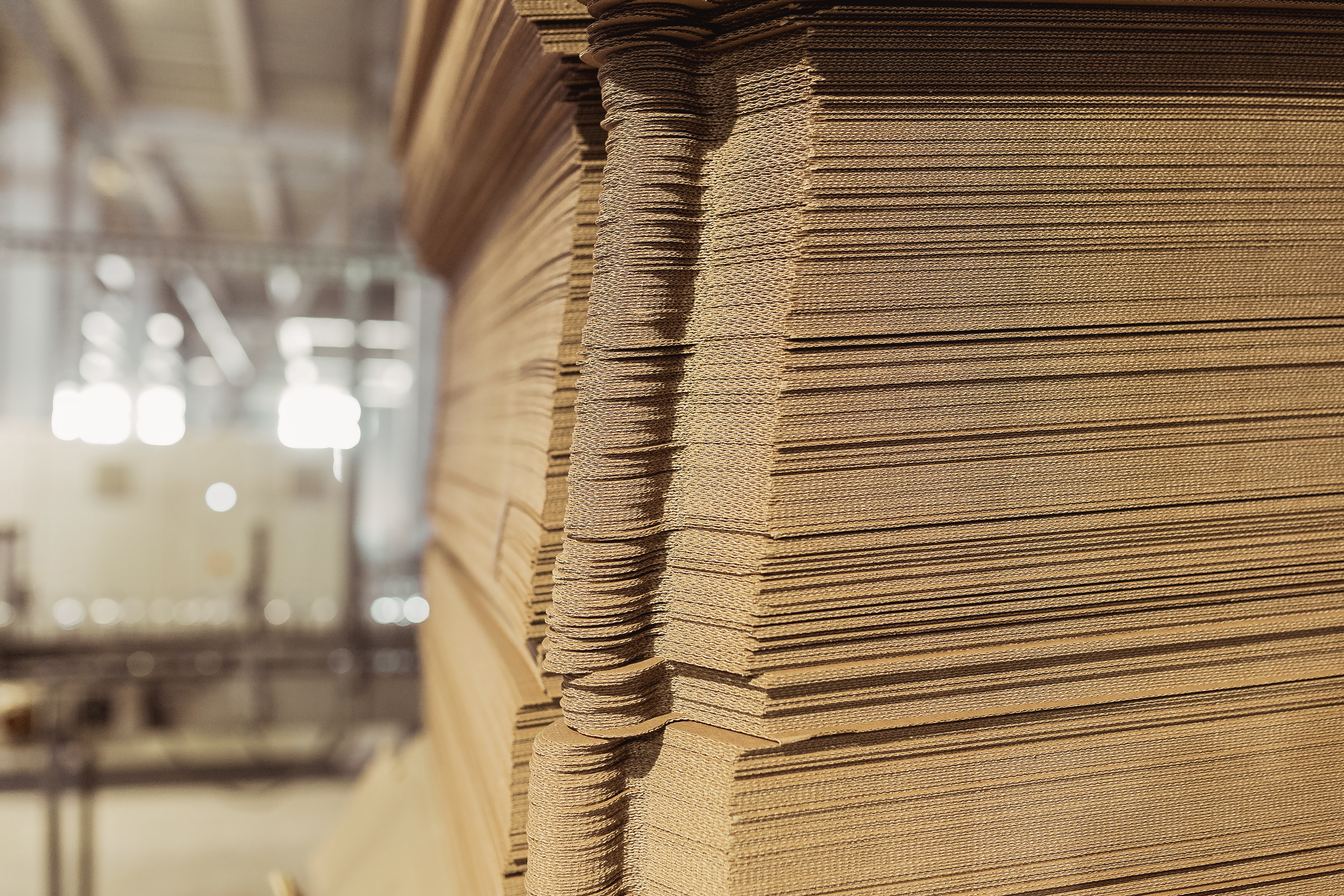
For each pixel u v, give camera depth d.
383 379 8.37
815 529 0.52
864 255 0.51
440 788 1.09
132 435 7.81
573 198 0.63
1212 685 0.58
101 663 3.56
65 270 6.58
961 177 0.51
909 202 0.50
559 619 0.53
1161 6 0.50
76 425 7.08
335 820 4.52
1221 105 0.54
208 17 5.27
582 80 0.60
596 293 0.54
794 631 0.52
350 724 3.96
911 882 0.55
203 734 4.71
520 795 0.60
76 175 6.63
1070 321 0.53
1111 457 0.55
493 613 0.87
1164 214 0.54
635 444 0.52
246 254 5.12
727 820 0.52
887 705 0.54
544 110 0.69
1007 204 0.52
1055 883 0.57
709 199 0.54
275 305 11.17
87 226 7.21
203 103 6.34
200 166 7.27
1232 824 0.60
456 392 1.37
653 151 0.52
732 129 0.53
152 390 8.78
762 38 0.50
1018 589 0.54
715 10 0.51
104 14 5.20
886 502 0.52
